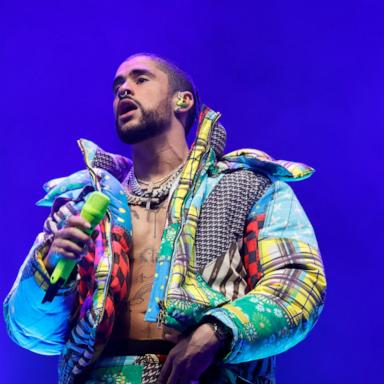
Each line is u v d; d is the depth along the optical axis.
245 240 6.83
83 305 6.61
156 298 6.42
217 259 6.65
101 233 6.90
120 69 8.10
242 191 7.00
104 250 6.76
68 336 6.87
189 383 5.95
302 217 6.93
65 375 6.59
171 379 5.96
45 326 6.80
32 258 6.61
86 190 7.22
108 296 6.51
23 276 6.67
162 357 6.42
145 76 7.95
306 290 6.39
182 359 5.93
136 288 6.79
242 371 6.36
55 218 7.06
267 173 7.24
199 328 6.00
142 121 7.68
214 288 6.56
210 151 7.31
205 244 6.71
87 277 6.87
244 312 6.05
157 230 7.09
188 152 7.90
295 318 6.24
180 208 6.87
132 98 7.77
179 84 8.07
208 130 7.43
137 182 7.63
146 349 6.50
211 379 6.25
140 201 7.33
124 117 7.73
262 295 6.27
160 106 7.80
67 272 6.28
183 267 6.46
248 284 6.70
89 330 6.34
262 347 6.05
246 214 6.92
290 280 6.40
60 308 6.70
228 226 6.82
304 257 6.58
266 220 6.84
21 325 6.85
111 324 6.46
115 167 7.92
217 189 7.04
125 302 6.74
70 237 6.23
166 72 8.05
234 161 7.35
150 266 6.88
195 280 6.53
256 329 6.01
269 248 6.66
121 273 6.69
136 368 6.40
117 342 6.58
